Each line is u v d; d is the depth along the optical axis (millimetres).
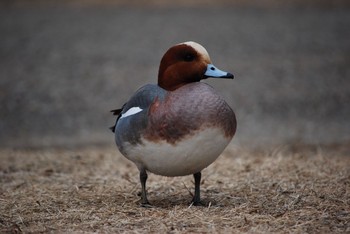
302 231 7059
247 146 14352
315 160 11328
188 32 29156
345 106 18422
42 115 18031
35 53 25766
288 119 17250
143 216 7828
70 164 12242
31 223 7676
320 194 8703
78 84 21109
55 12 36062
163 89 7906
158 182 10148
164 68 7996
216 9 36094
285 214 7758
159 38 27984
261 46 26125
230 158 12375
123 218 7758
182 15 34219
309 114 17703
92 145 14953
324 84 20688
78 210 8219
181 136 7363
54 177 10953
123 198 9031
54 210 8312
